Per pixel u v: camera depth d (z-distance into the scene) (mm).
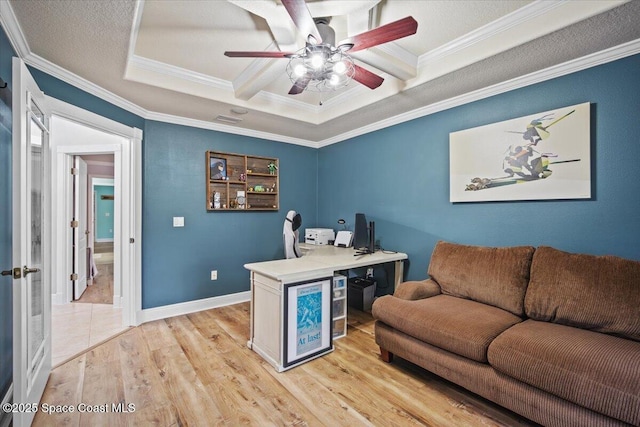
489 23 2148
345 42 1802
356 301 3635
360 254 3365
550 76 2387
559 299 1956
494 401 1761
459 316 2072
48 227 2129
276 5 1784
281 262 2822
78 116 2512
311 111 3814
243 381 2170
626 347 1563
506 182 2623
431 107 3193
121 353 2582
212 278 3857
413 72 2639
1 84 1650
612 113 2115
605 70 2141
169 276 3531
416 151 3395
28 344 1671
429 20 2115
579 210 2270
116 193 3785
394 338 2305
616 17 1752
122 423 1750
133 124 3197
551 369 1505
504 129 2637
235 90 3129
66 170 4027
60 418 1786
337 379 2197
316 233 4320
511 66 2355
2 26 1706
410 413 1837
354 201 4219
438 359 2021
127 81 2582
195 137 3723
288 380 2184
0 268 1735
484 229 2814
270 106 3447
